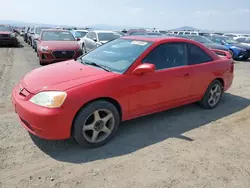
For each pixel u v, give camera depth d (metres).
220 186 2.40
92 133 2.98
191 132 3.58
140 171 2.57
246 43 14.73
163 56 3.63
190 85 4.00
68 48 8.54
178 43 3.90
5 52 12.35
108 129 3.12
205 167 2.70
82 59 3.96
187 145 3.18
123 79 3.08
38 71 3.47
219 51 5.29
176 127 3.74
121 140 3.25
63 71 3.26
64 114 2.63
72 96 2.67
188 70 3.90
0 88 5.33
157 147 3.10
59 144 3.06
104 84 2.91
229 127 3.83
